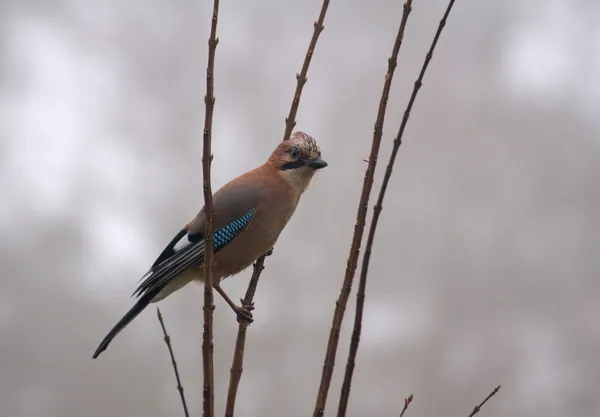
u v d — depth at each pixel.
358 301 4.27
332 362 4.41
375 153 4.73
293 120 6.86
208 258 4.77
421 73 4.43
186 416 4.73
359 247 4.61
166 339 4.89
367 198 4.66
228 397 5.00
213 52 4.75
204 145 4.78
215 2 4.72
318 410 4.31
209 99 4.76
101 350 8.16
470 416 4.98
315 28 6.85
